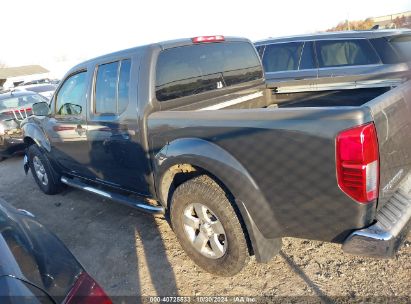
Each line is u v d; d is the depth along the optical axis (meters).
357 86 3.67
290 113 2.18
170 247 3.48
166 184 3.15
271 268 2.95
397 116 2.23
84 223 4.26
